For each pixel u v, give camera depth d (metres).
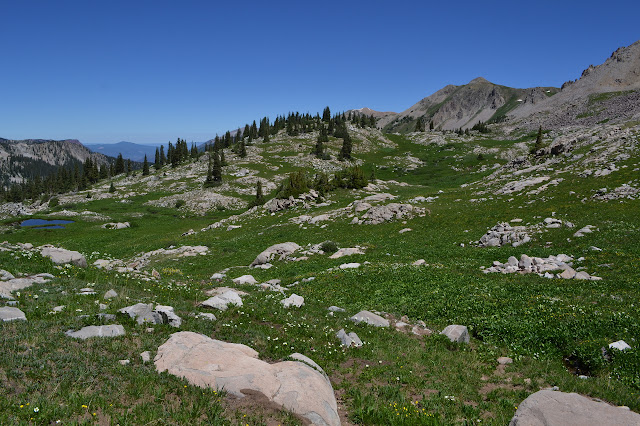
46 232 86.31
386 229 51.91
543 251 31.62
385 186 108.69
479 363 13.55
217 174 138.88
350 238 49.78
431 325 18.02
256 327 15.06
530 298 19.66
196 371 9.58
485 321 17.12
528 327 15.75
